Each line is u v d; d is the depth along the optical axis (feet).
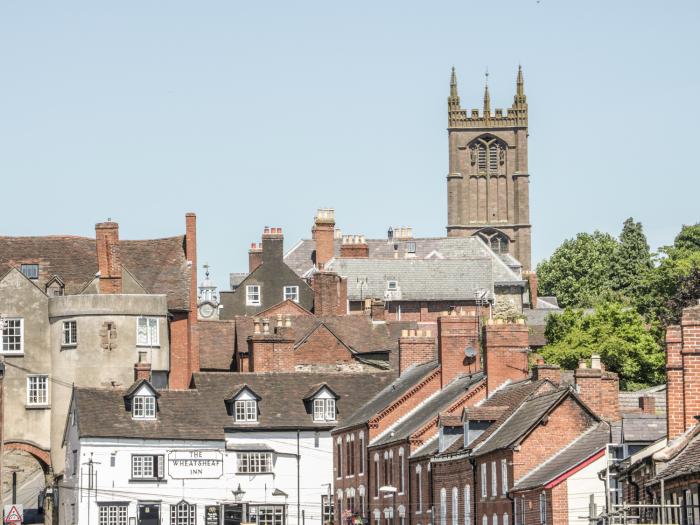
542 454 572.10
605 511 447.83
